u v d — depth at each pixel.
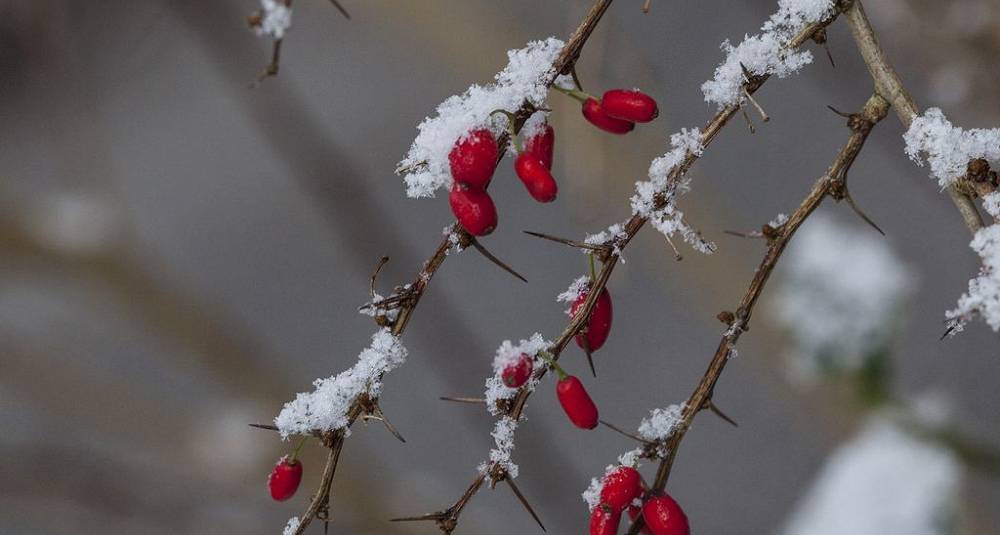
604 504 0.61
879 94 0.61
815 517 0.76
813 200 0.61
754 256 0.80
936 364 1.11
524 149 0.61
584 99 0.61
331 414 0.61
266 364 0.94
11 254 0.89
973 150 0.60
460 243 0.61
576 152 0.71
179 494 0.90
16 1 0.86
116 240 0.91
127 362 0.99
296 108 0.91
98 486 0.91
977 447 0.74
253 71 0.91
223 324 0.94
